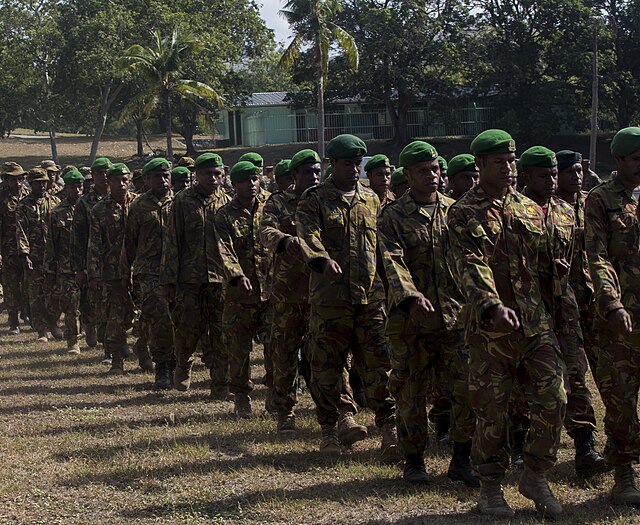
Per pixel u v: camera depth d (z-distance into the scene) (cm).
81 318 1442
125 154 6181
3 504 674
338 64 4875
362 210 751
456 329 668
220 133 6762
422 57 4975
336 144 750
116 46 5103
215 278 1003
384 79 4944
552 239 609
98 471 744
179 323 1032
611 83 4916
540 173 698
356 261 743
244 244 937
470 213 597
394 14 4912
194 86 4688
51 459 789
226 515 638
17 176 1571
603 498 660
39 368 1266
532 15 4981
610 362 641
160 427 902
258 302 927
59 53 5172
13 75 5309
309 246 726
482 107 5406
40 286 1537
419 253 677
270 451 797
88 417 955
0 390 1109
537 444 595
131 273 1198
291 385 850
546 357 592
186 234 1019
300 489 689
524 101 5084
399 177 951
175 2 5628
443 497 662
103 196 1298
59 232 1398
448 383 681
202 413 966
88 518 641
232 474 729
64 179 1416
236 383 944
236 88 5812
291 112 5988
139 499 677
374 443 820
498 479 614
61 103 5381
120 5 5256
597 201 635
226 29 5925
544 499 610
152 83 4609
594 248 629
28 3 5391
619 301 609
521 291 594
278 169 968
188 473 734
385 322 729
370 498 663
